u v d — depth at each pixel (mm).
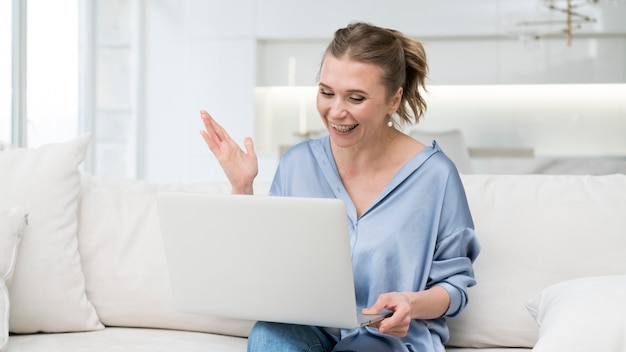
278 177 2176
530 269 2125
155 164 8062
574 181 2225
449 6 7641
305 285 1706
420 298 1858
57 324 2223
